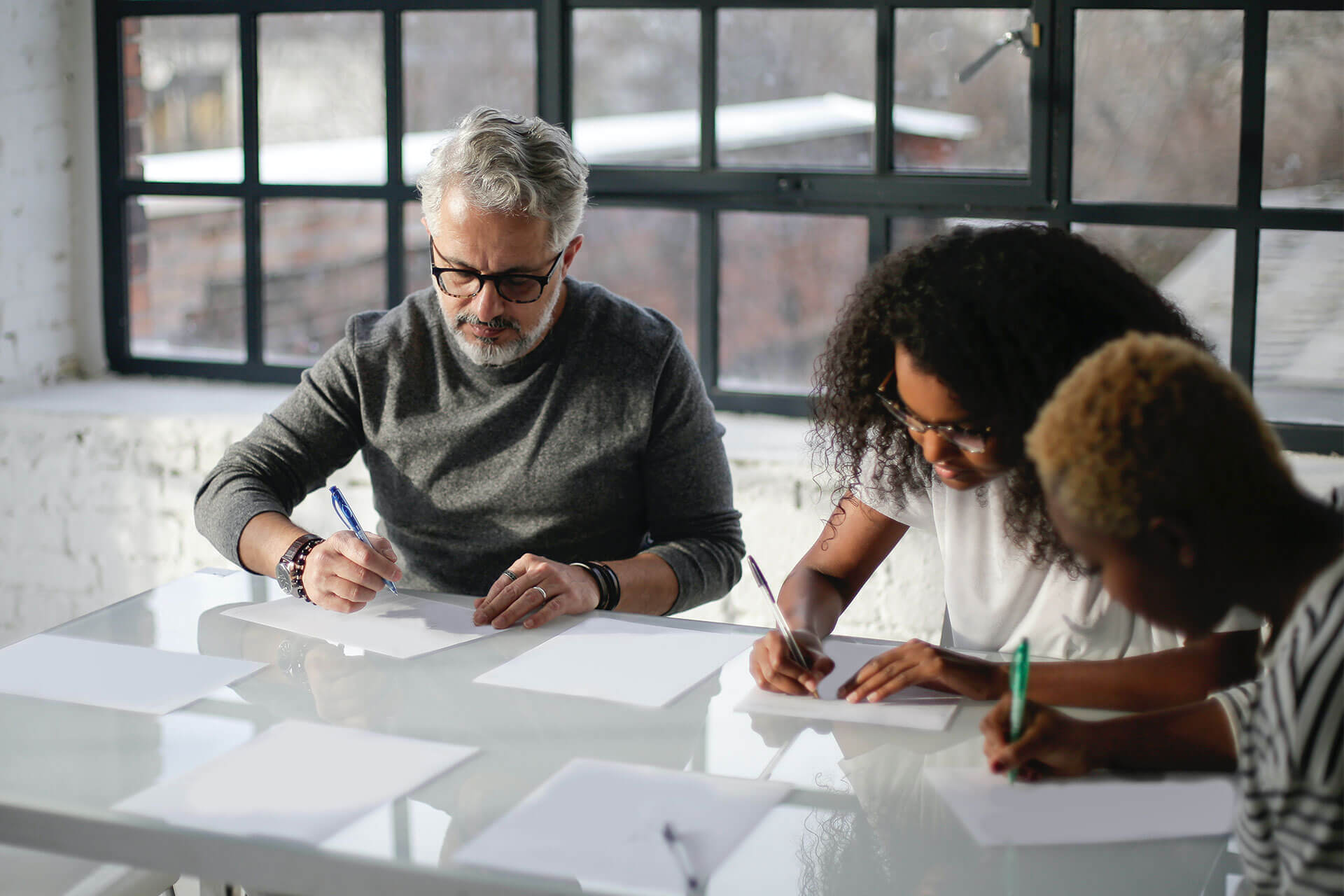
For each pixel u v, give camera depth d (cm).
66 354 266
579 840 90
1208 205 212
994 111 219
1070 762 101
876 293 123
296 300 260
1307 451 212
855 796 97
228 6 249
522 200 150
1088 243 120
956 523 141
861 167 227
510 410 167
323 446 172
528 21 237
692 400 170
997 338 112
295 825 92
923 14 218
